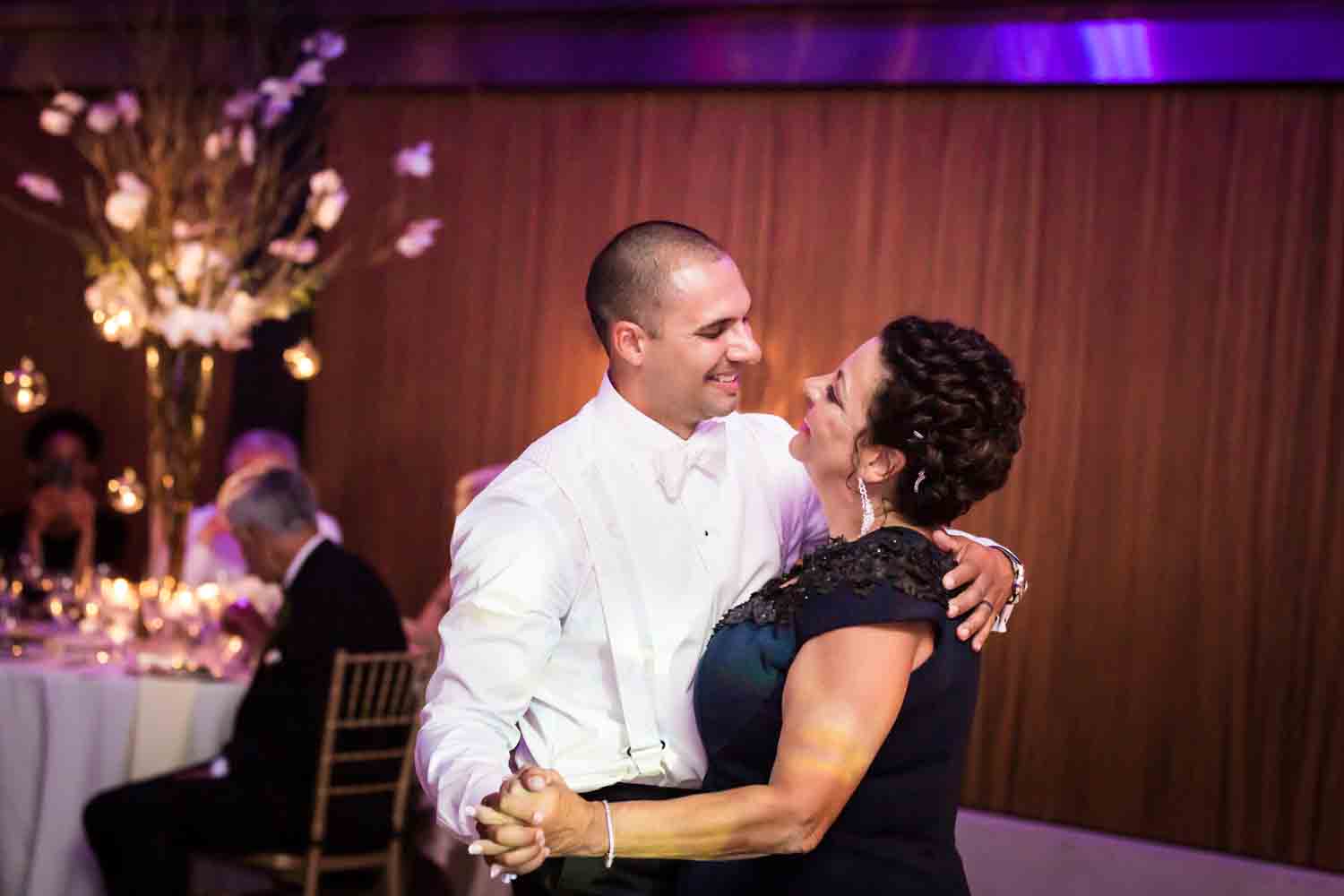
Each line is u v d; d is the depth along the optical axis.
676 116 5.34
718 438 2.24
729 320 2.13
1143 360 4.73
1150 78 4.65
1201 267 4.67
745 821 1.72
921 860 1.86
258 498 3.84
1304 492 4.55
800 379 5.13
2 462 6.42
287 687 3.72
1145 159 4.73
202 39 5.91
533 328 5.56
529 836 1.62
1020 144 4.88
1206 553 4.66
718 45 5.18
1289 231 4.57
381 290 5.79
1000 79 4.82
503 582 2.03
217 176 5.01
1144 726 4.72
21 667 3.94
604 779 2.12
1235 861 4.58
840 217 5.09
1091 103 4.79
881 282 5.04
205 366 4.39
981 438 1.91
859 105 5.08
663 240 2.14
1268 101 4.59
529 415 5.57
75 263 6.24
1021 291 4.87
